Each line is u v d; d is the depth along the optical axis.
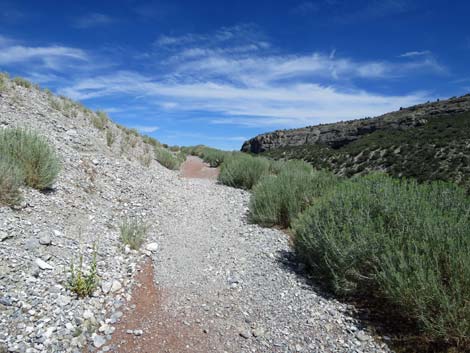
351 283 4.04
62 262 4.07
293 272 4.89
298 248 5.24
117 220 6.41
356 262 4.04
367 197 4.63
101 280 4.03
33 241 4.20
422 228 3.77
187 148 39.41
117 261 4.71
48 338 2.85
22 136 6.30
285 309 3.87
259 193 7.77
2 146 5.98
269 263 5.18
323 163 44.56
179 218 7.61
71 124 11.70
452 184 4.77
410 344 3.19
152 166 13.68
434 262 3.37
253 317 3.71
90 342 3.01
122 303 3.74
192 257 5.34
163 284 4.36
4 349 2.59
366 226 4.07
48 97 13.85
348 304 4.02
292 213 6.83
